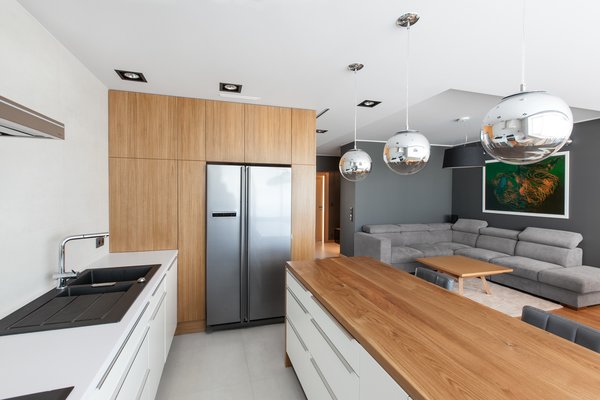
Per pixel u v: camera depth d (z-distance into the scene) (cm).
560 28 163
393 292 165
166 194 283
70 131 196
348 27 166
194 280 291
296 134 324
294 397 201
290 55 200
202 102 294
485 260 477
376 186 629
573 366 93
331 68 220
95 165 238
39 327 120
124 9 149
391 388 93
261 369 233
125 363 124
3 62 133
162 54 199
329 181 870
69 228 193
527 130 98
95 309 142
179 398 198
